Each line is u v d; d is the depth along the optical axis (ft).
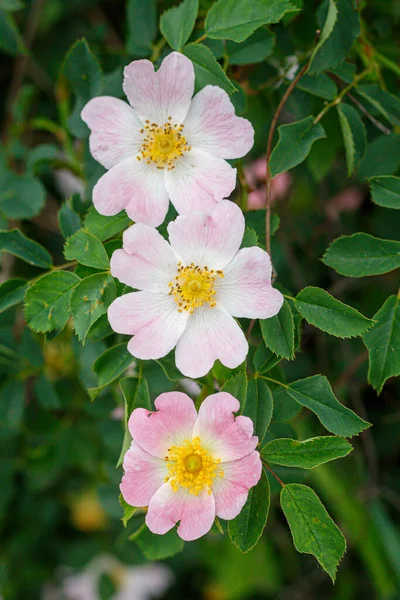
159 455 1.21
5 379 1.55
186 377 1.25
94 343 1.41
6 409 1.54
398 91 1.49
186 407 1.21
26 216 1.53
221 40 1.31
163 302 1.22
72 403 1.62
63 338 1.58
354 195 1.72
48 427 1.64
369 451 1.69
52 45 1.69
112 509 1.58
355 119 1.34
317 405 1.23
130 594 1.97
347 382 1.67
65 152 1.61
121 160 1.26
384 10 1.49
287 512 1.21
